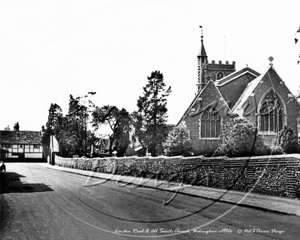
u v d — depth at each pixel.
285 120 34.12
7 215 8.39
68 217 7.91
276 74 34.62
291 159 11.09
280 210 8.67
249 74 37.94
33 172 25.81
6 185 15.31
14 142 54.28
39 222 7.52
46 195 11.93
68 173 23.98
